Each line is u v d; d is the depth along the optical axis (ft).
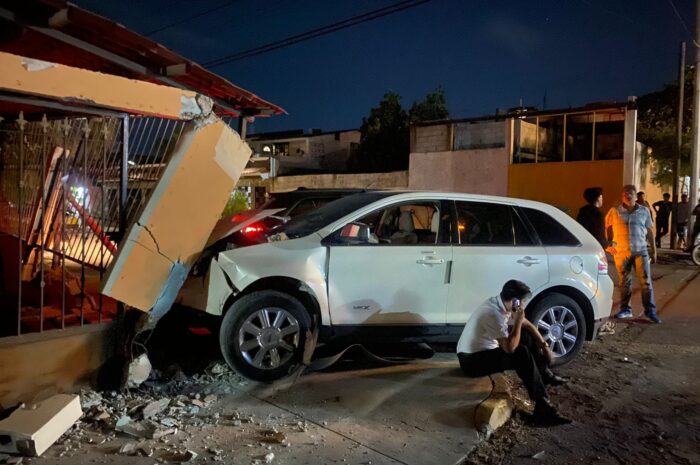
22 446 12.96
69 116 19.53
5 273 18.95
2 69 12.62
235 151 17.33
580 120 70.90
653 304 28.17
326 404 16.67
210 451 13.62
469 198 20.79
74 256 20.10
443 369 19.93
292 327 18.16
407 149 98.32
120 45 17.74
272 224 23.97
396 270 19.15
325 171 110.73
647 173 74.18
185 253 16.61
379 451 14.10
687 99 81.51
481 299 19.97
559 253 21.09
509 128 69.26
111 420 14.65
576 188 65.77
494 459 14.07
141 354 16.72
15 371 14.53
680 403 17.71
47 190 19.88
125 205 16.67
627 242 28.30
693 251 49.62
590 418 16.53
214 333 18.84
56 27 16.16
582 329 21.20
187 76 20.70
